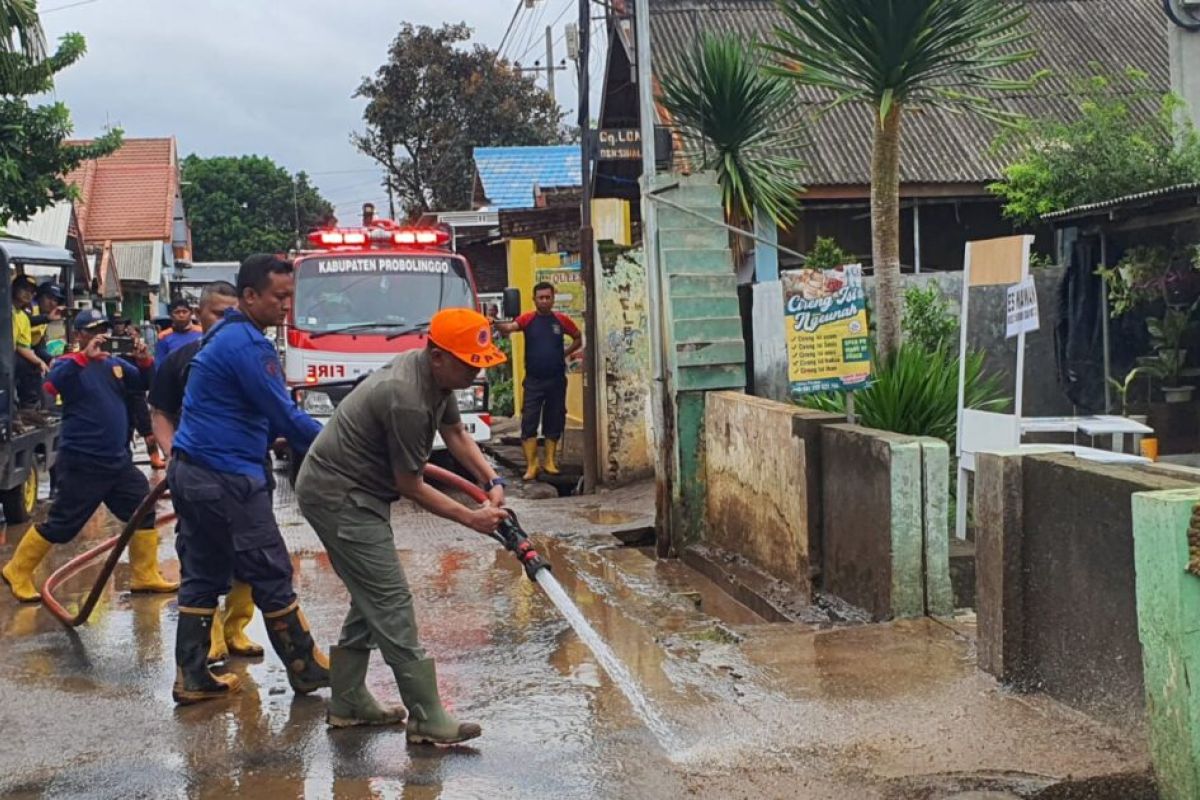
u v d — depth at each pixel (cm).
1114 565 449
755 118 1283
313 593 788
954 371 915
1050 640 490
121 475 781
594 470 1247
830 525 716
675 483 923
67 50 1706
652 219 933
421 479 490
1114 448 974
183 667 561
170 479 553
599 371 1232
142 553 796
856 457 676
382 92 3947
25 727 534
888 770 435
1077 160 1334
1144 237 1119
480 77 3906
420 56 3906
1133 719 442
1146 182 1295
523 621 698
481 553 912
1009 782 421
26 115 1700
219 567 563
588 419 1247
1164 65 1738
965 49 927
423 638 668
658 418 932
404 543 961
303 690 569
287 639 563
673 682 554
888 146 944
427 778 455
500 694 559
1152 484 430
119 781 466
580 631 493
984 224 1606
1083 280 1114
